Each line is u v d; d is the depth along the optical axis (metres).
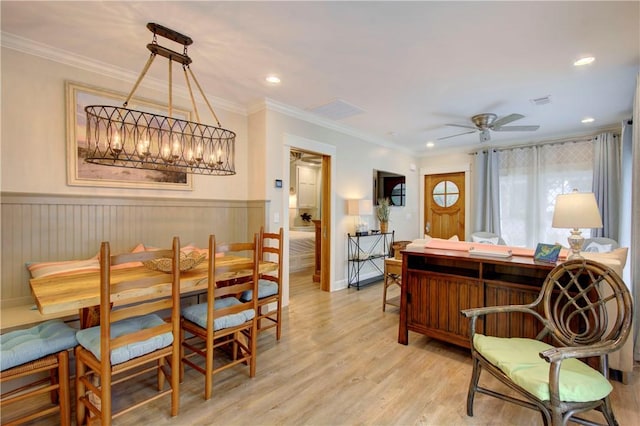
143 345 1.72
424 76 2.96
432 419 1.86
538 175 5.30
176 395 1.87
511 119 3.58
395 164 6.12
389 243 5.92
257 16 2.04
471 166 6.17
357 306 3.99
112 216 2.84
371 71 2.86
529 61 2.65
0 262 2.31
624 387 2.16
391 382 2.25
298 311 3.79
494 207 5.62
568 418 1.42
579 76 2.94
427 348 2.80
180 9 1.97
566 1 1.86
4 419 1.87
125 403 1.99
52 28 2.20
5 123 2.33
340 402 2.02
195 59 2.64
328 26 2.15
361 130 4.99
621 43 2.35
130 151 2.88
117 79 2.86
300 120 4.12
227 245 2.14
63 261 2.54
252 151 3.85
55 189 2.54
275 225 3.83
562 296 1.98
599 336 1.73
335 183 4.74
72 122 2.61
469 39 2.31
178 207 3.30
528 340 1.94
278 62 2.69
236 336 2.45
